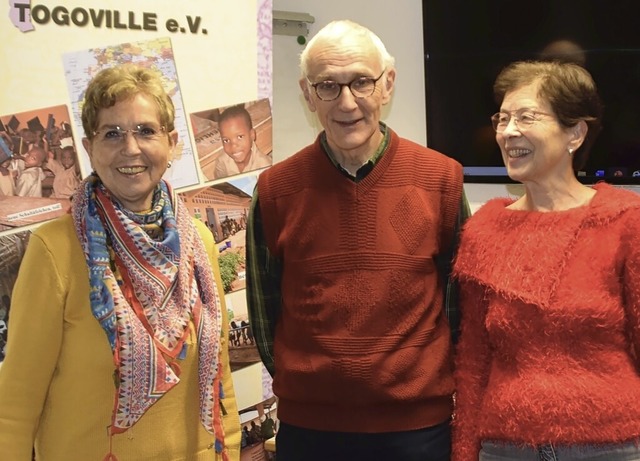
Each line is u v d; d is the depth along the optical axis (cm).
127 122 126
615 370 123
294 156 160
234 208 201
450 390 148
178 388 132
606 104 247
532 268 129
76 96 174
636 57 244
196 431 134
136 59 181
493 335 134
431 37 263
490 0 255
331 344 143
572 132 132
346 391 142
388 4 285
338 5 289
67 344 124
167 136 133
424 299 147
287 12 283
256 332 167
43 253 123
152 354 125
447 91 263
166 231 133
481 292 138
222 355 149
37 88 169
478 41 258
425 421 144
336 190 149
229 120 198
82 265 125
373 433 143
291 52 290
